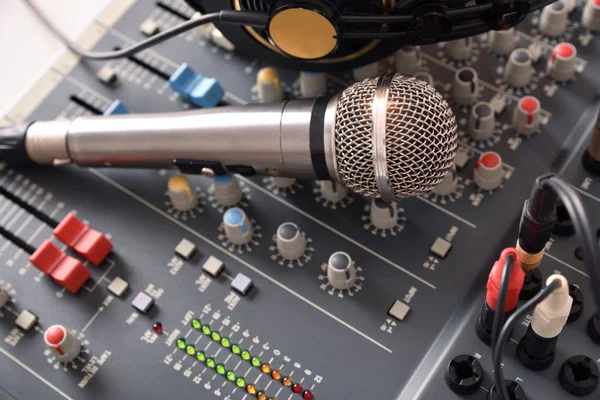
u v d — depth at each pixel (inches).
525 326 18.9
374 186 18.1
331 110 18.3
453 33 18.8
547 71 21.7
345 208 20.8
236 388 19.4
